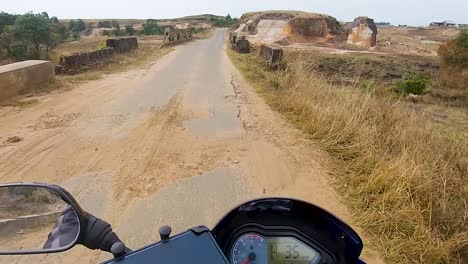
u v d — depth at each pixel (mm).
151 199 4543
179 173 5281
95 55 16875
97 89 10945
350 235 1962
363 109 7219
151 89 11094
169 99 9719
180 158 5809
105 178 5059
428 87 27094
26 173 5125
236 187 4910
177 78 13336
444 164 5539
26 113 8086
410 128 6652
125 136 6738
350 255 2004
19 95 9789
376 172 4926
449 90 26047
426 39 89312
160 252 1386
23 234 1788
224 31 79562
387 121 7031
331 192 4797
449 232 3988
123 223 4020
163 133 6953
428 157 5547
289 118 8008
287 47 47500
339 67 34000
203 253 1398
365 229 3959
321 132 6855
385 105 7668
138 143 6395
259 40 56188
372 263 3420
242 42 25594
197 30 74562
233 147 6332
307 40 58406
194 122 7723
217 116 8195
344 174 5312
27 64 10680
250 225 1998
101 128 7164
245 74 14422
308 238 1989
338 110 7258
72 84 11648
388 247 3658
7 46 26109
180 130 7172
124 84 11906
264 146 6395
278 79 11789
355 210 4332
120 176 5125
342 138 6430
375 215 4148
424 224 3982
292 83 10133
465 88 26750
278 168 5508
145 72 14812
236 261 1919
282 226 2004
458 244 3604
